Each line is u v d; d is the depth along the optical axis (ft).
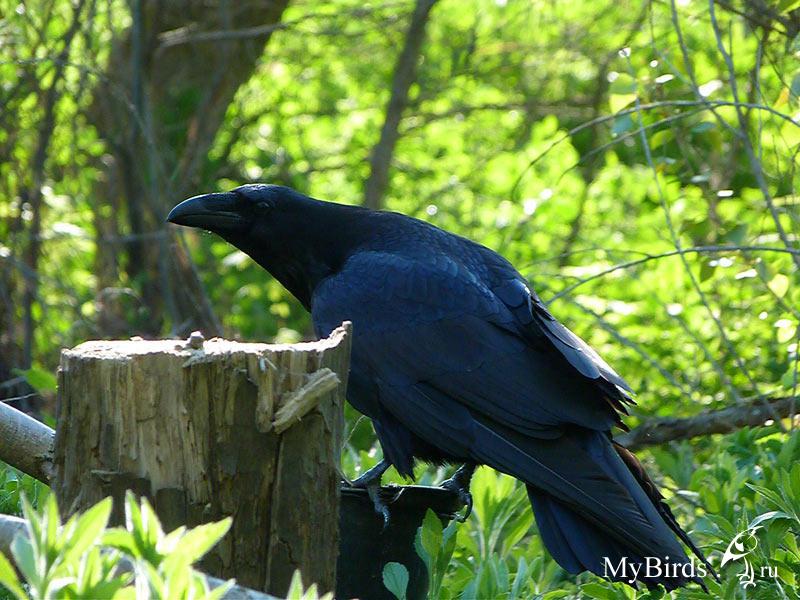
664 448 35.19
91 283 62.59
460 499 25.62
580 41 66.95
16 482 24.43
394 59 73.51
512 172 67.05
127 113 58.54
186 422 17.67
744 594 22.25
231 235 29.04
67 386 17.80
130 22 61.00
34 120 55.83
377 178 64.90
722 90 43.52
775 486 24.97
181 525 17.60
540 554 27.37
